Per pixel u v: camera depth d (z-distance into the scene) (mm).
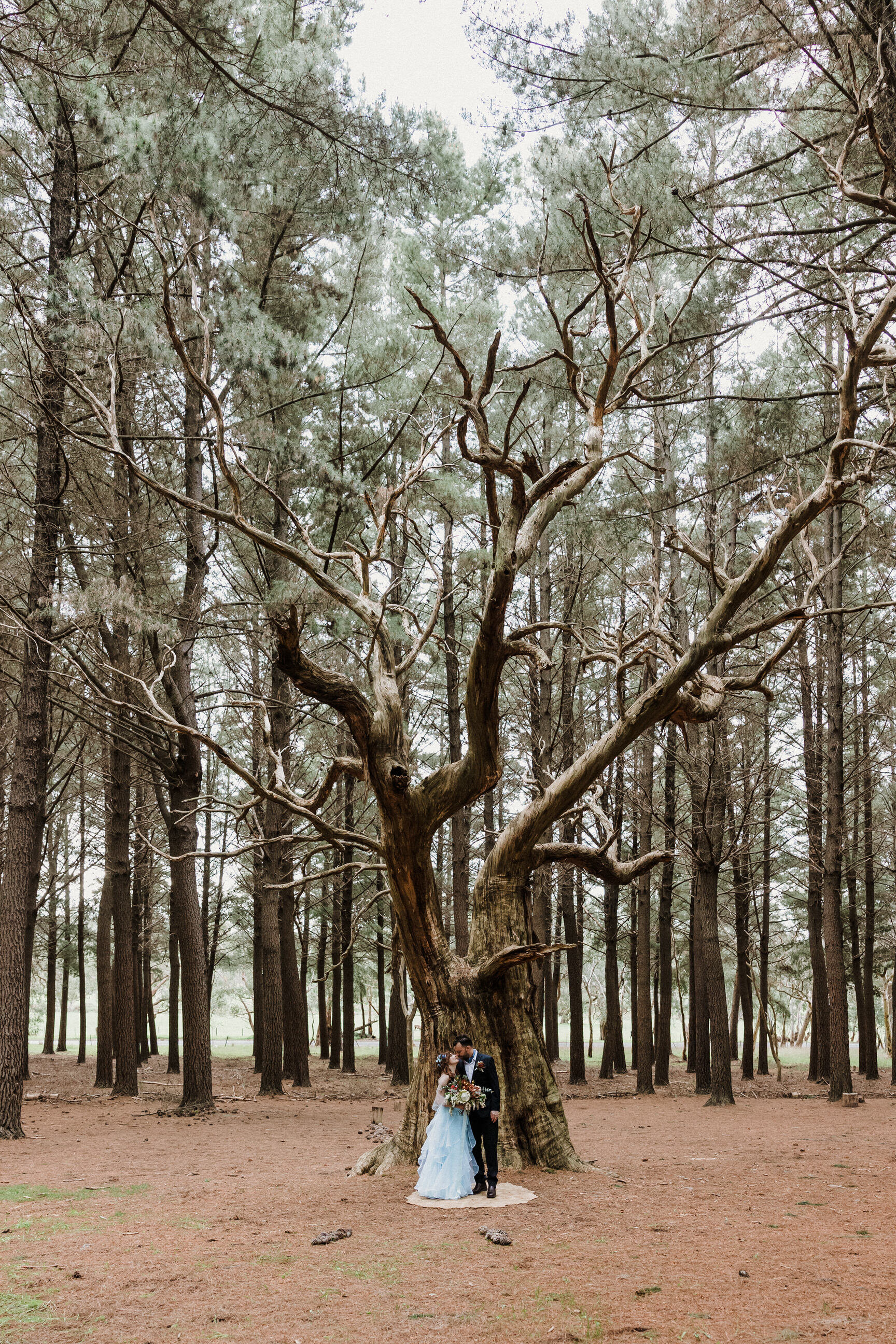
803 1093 22266
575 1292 5820
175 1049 27438
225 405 12164
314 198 10523
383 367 14117
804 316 12219
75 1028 53594
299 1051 23109
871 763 23359
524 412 16844
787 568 19906
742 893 26375
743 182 12633
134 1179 9977
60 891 31703
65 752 25281
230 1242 7086
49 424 14328
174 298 10570
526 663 21797
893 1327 5098
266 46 10172
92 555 16859
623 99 11125
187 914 17484
